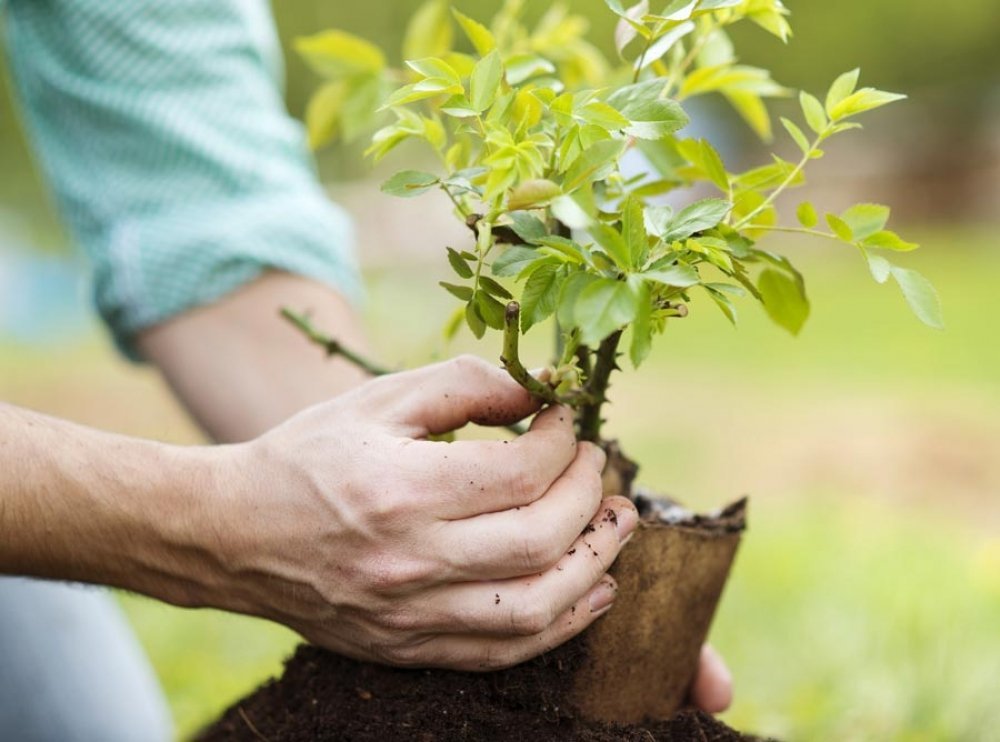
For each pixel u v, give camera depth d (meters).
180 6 1.87
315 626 1.23
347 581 1.15
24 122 2.24
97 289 1.84
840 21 17.77
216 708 2.28
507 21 1.53
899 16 17.89
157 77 1.83
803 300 1.28
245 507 1.16
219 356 1.77
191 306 1.76
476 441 1.15
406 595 1.14
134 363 1.95
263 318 1.77
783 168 1.18
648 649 1.30
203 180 1.81
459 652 1.20
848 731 1.98
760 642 2.49
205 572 1.22
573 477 1.18
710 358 8.09
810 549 3.34
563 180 1.04
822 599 2.77
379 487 1.11
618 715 1.32
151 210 1.80
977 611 2.59
